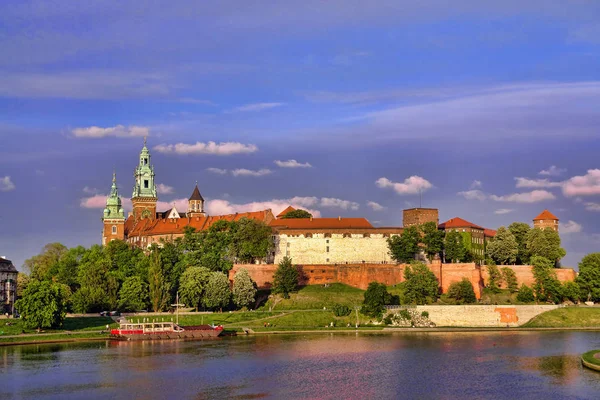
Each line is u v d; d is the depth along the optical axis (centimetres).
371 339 19638
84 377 14362
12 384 13762
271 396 12938
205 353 17188
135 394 13062
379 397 12912
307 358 16538
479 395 13050
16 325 19562
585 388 13450
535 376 14500
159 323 19888
